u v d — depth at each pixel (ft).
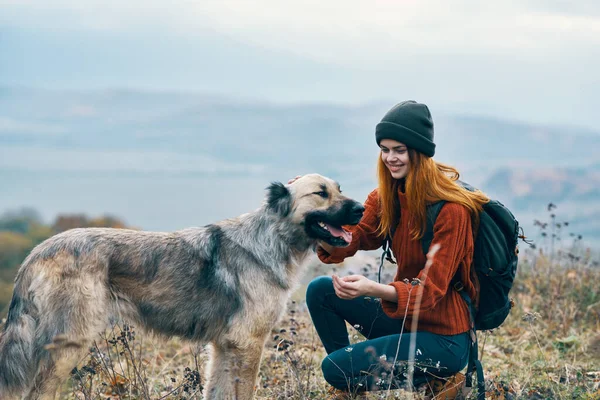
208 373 16.80
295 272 17.29
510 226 13.34
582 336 20.98
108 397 16.65
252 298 16.29
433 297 13.08
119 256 15.58
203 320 16.20
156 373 19.19
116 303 15.64
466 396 13.82
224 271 16.30
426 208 13.44
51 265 14.98
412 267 14.20
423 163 13.39
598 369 17.94
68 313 14.78
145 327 16.16
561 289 24.56
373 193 15.52
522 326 22.57
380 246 15.60
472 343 13.84
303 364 17.85
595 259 27.09
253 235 16.78
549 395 15.47
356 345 14.25
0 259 54.49
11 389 14.65
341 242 15.70
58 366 14.66
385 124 13.47
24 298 14.94
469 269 13.65
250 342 16.25
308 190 16.63
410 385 13.02
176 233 16.65
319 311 15.52
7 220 74.84
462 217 13.16
